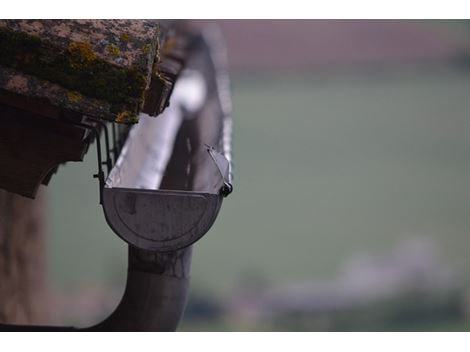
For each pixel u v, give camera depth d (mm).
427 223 42594
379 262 36906
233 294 32688
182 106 7633
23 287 7414
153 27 4254
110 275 29781
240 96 59688
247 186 47312
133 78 3934
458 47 64125
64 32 4008
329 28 64438
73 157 4230
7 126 4215
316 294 32406
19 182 4227
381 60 64062
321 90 60375
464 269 35250
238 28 61938
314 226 42594
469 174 49062
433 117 56781
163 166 5496
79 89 3928
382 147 53219
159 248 3920
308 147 52906
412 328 29875
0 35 3902
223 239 39875
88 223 31797
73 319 25406
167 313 4453
